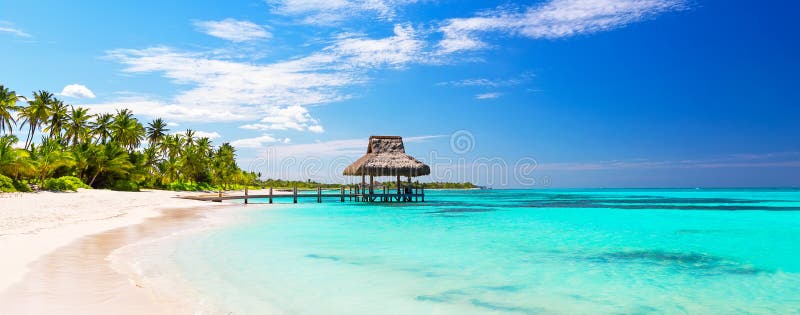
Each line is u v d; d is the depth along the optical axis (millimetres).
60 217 15922
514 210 27719
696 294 7117
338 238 13141
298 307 6074
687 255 10766
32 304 5227
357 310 6020
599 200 46562
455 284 7570
